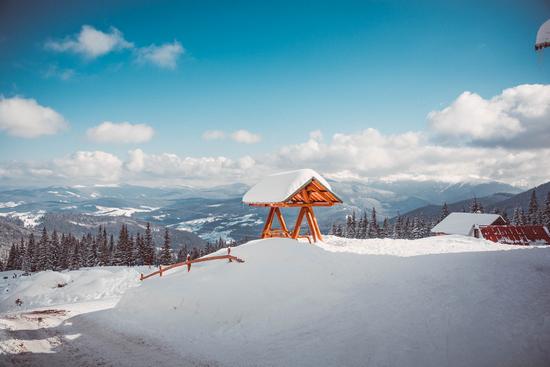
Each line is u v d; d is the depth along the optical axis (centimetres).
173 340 976
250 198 2412
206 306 1161
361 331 825
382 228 9169
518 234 3447
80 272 2975
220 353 865
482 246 1928
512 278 912
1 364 810
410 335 747
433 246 1972
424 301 885
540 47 1098
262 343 891
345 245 2125
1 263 9800
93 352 905
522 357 586
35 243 9025
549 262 1020
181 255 9388
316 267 1345
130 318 1191
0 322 1145
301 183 2172
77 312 1294
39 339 998
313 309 1036
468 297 845
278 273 1294
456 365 615
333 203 2380
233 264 1423
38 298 2275
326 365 722
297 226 2300
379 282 1119
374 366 679
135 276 2628
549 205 7319
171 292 1276
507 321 702
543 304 745
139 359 856
